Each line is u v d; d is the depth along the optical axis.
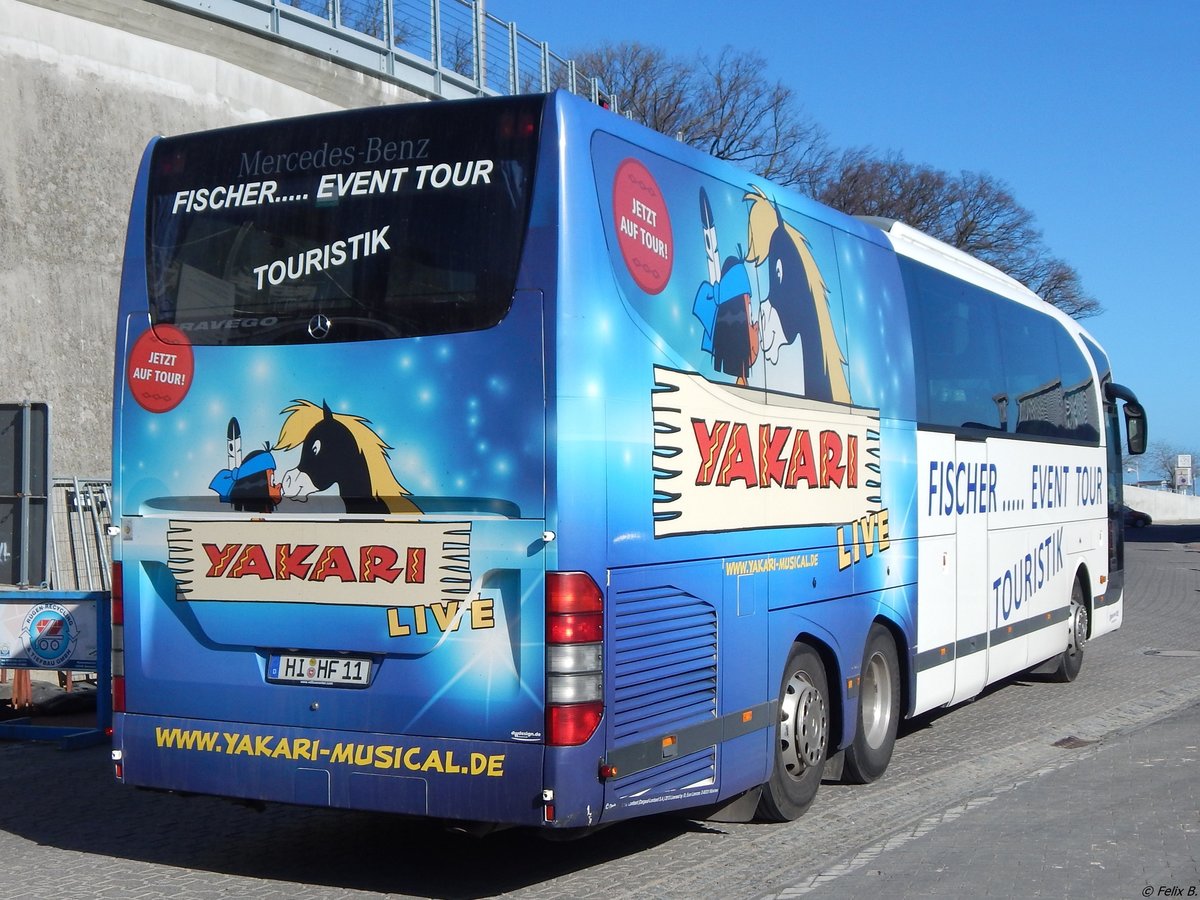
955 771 9.10
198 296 6.32
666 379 6.12
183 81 16.55
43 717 10.71
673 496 6.14
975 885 6.18
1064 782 8.55
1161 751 9.65
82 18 15.19
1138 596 26.55
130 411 6.43
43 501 10.60
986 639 10.74
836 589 7.93
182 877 6.54
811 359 7.70
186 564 6.26
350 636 5.87
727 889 6.23
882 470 8.70
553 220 5.59
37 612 10.02
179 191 6.46
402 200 5.91
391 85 21.23
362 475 5.85
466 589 5.64
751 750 6.88
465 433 5.65
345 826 7.64
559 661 5.46
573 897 6.11
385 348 5.84
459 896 6.17
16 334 14.11
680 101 52.38
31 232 14.37
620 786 5.71
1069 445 13.30
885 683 8.78
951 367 10.14
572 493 5.50
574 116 5.72
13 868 6.70
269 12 18.31
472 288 5.70
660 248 6.19
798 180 54.25
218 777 6.18
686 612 6.24
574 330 5.55
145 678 6.36
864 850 6.90
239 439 6.16
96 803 8.17
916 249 9.72
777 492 7.20
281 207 6.19
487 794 5.58
